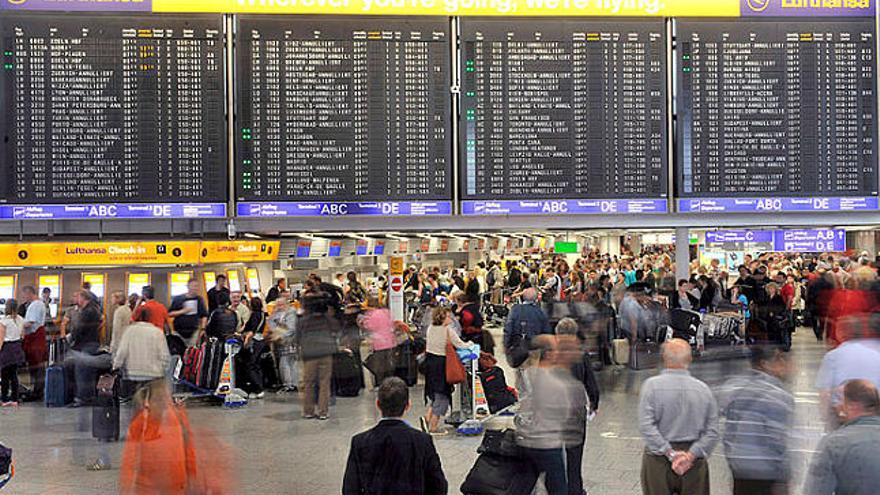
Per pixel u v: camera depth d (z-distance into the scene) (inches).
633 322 610.9
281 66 547.8
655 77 560.4
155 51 540.7
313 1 549.6
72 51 535.5
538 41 557.3
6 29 532.1
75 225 548.4
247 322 558.3
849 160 561.3
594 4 559.2
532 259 1298.0
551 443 259.3
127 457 243.3
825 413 239.6
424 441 199.0
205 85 543.8
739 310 657.0
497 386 416.2
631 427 408.5
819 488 172.9
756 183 559.8
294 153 548.1
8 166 532.1
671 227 586.2
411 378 561.9
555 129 557.3
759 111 560.7
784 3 562.3
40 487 317.4
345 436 410.0
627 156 559.2
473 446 382.9
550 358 266.1
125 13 539.5
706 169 560.1
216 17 545.0
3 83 532.1
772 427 214.5
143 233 609.3
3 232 543.5
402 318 599.8
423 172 553.3
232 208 545.0
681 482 218.1
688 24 560.7
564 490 259.3
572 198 557.0
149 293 508.1
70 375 506.0
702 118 560.1
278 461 354.3
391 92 552.7
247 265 754.2
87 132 536.7
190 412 480.7
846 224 571.8
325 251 773.3
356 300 657.6
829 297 660.1
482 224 561.0
